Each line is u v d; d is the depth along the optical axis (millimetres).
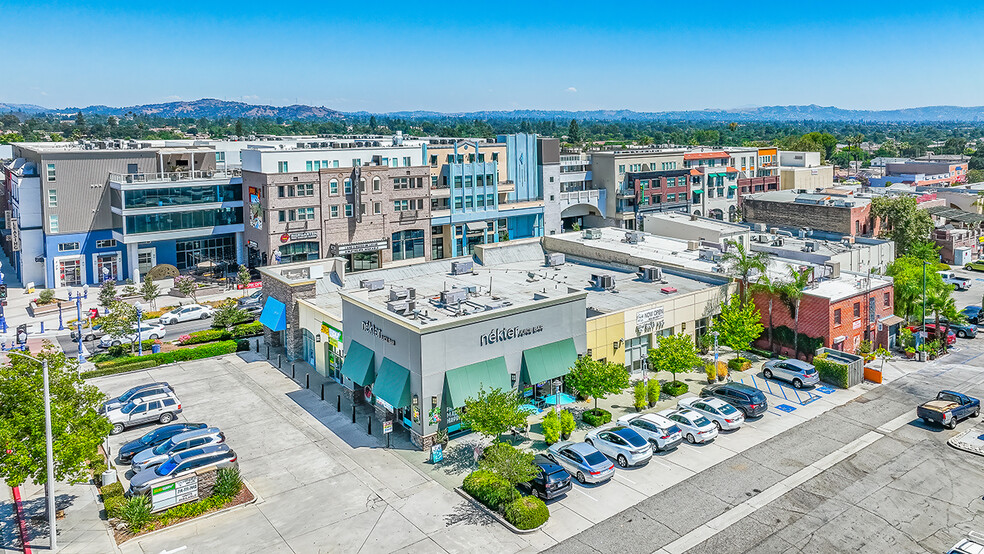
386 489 39406
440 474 41188
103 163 98312
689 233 88250
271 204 91875
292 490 39344
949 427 46406
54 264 96312
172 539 34438
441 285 62062
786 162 167250
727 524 35344
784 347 61656
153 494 36250
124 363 60438
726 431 46688
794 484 39312
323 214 95062
